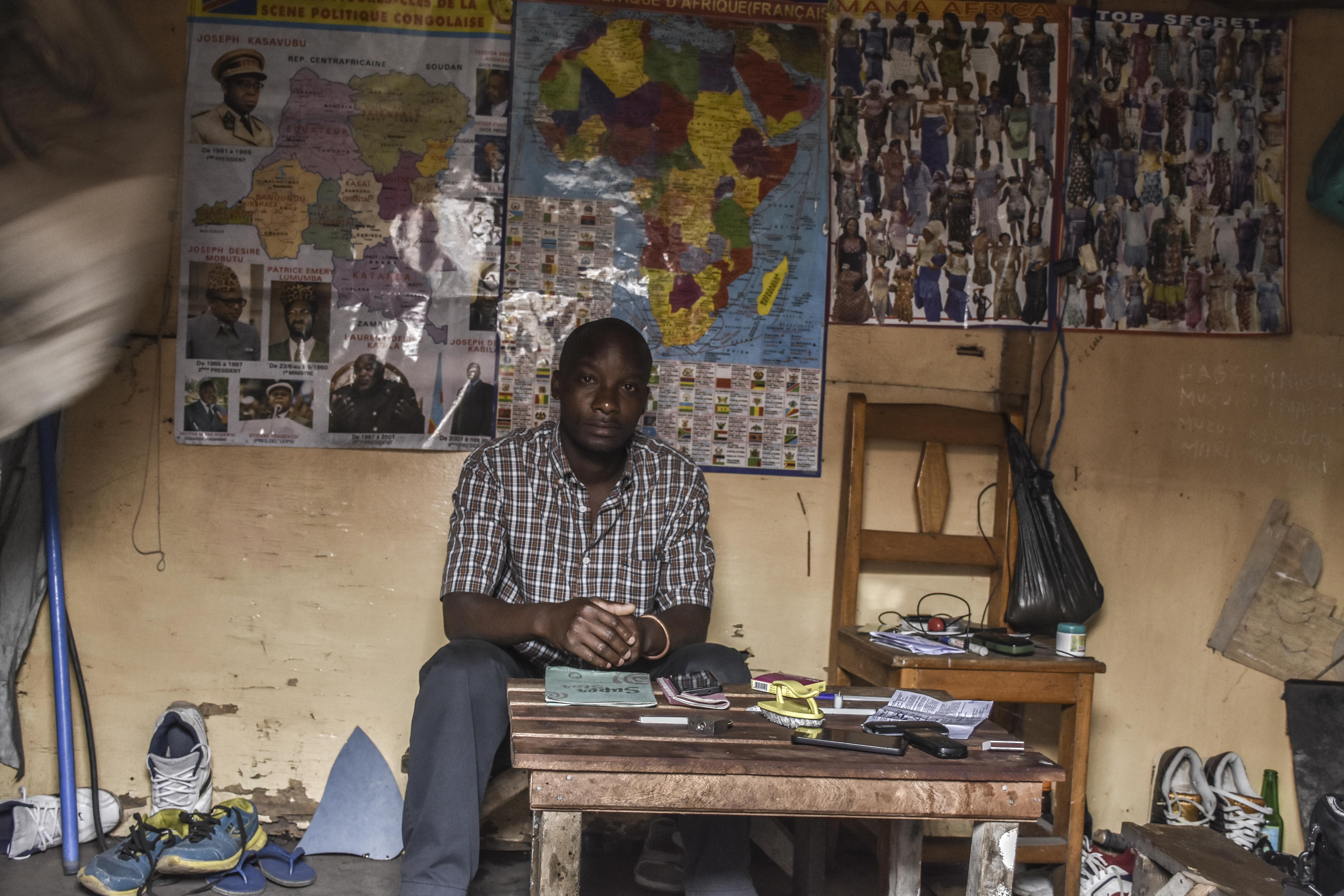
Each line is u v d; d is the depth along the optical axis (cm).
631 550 239
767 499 301
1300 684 309
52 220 38
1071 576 284
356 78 285
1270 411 314
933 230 303
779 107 299
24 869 256
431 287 289
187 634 284
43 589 277
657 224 296
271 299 284
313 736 287
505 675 204
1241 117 311
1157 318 309
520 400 292
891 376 304
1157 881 212
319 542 287
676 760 145
